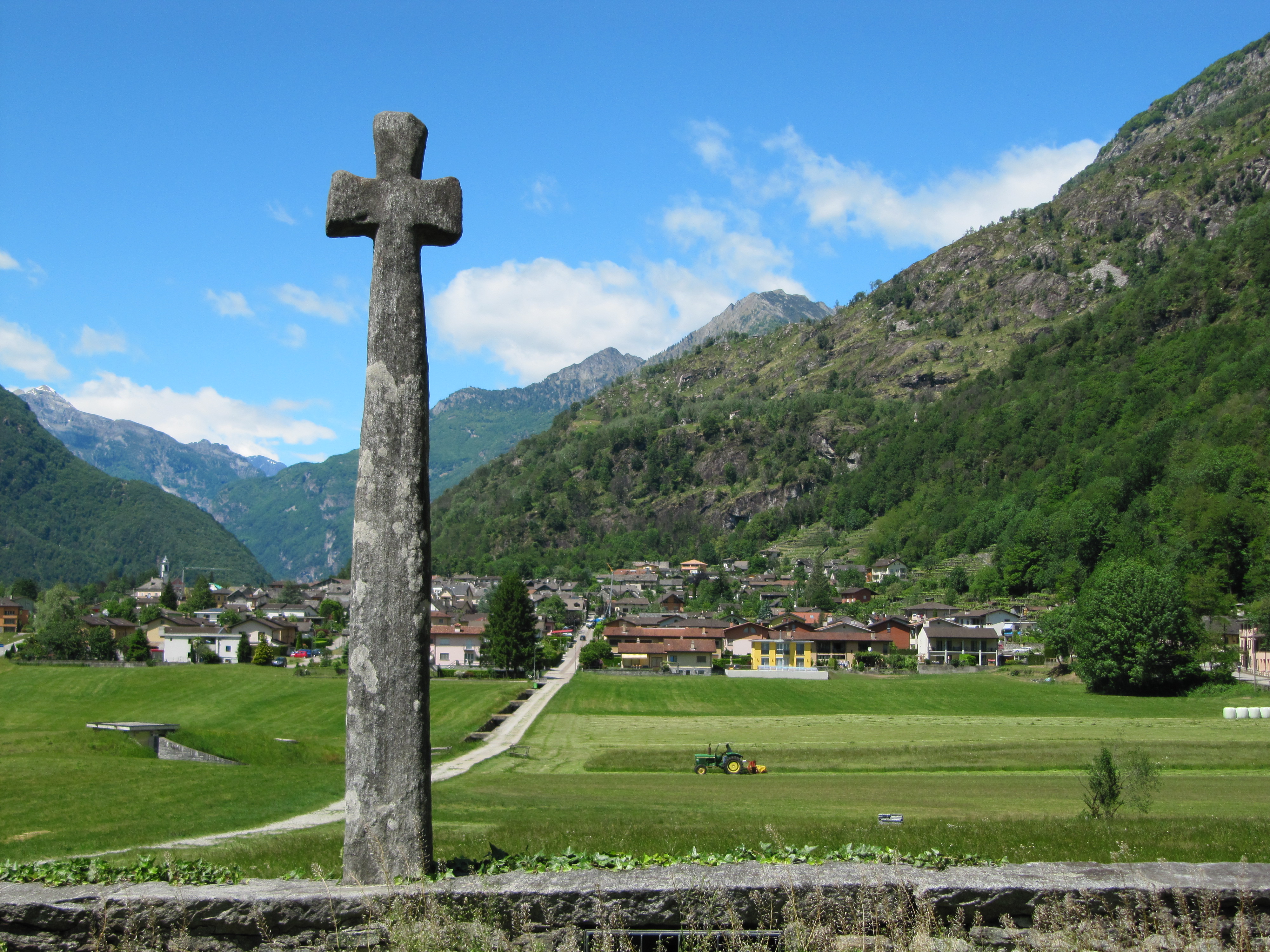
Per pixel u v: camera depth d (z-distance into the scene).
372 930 8.38
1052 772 46.25
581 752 56.06
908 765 48.72
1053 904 8.32
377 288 10.80
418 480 10.51
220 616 161.00
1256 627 96.69
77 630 121.38
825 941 8.21
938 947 8.12
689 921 8.32
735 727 69.38
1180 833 17.88
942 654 121.25
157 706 85.12
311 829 26.42
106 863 10.47
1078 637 90.31
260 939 8.41
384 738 10.03
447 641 133.88
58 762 40.78
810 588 189.75
